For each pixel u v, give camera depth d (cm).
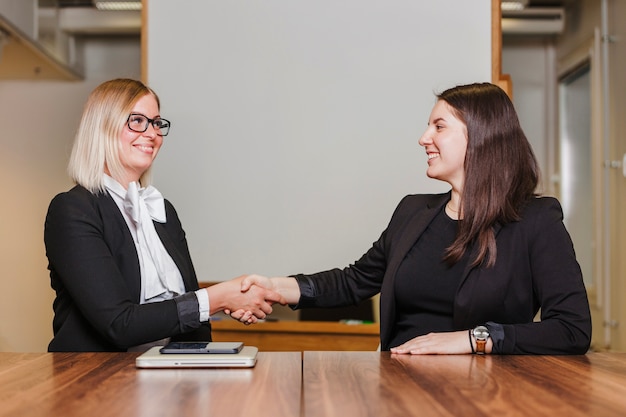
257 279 243
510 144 213
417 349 185
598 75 660
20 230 700
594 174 670
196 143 346
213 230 345
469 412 115
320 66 345
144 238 235
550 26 733
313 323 380
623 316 605
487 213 208
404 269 220
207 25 347
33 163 702
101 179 231
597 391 133
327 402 124
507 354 187
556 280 202
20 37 538
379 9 344
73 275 210
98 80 712
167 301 214
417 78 342
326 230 343
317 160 344
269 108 345
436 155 221
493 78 340
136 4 636
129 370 160
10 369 162
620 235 614
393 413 115
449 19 342
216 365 164
